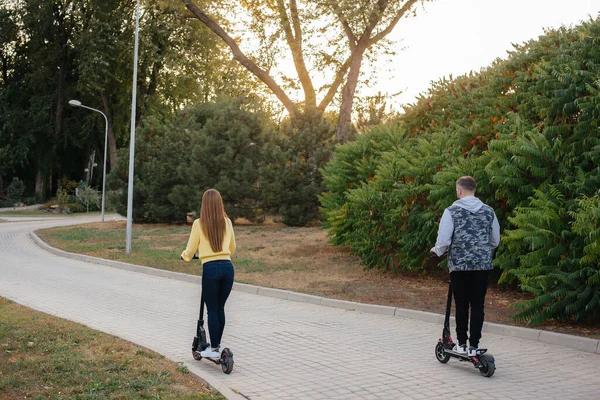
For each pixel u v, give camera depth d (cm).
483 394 548
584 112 1027
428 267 1380
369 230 1412
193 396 509
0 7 5859
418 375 615
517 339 827
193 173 2900
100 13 4828
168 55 4409
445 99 1683
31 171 6625
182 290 1309
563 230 888
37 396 486
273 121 3553
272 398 532
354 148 1869
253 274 1485
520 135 1088
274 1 3200
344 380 594
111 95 5525
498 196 1091
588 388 575
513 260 1003
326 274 1470
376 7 2841
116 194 3444
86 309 1036
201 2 3400
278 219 3119
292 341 793
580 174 944
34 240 2619
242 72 4156
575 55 1151
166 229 2961
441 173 1198
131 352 653
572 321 889
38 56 5781
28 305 1050
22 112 5878
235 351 730
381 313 1038
